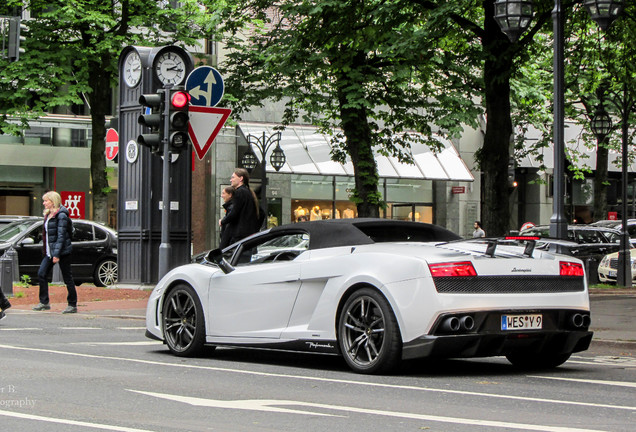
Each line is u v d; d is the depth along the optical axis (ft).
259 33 102.63
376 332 30.25
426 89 99.50
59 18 103.65
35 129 135.54
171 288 37.58
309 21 80.18
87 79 106.73
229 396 25.67
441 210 160.04
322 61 87.04
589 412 23.38
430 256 29.60
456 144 161.99
